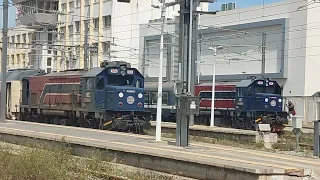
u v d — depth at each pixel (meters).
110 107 26.23
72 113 30.03
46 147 17.94
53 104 31.75
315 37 42.62
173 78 48.59
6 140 22.17
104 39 60.31
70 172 13.41
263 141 25.70
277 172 11.79
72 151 17.97
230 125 36.53
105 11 60.28
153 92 40.66
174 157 13.84
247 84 34.31
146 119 27.38
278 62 44.66
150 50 57.28
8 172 12.96
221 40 50.34
